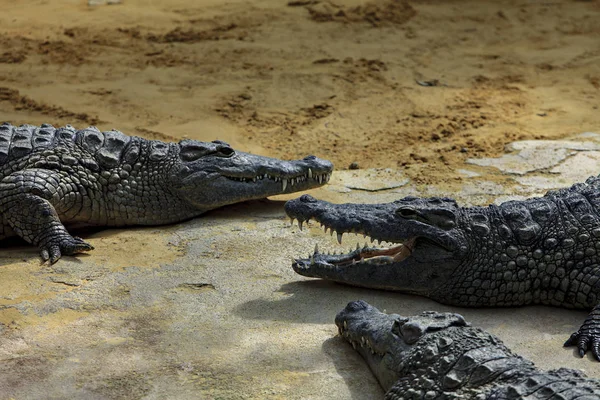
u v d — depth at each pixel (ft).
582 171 58.70
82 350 35.65
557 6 112.98
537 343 36.52
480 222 40.47
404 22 105.09
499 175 58.54
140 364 34.60
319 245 46.83
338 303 40.24
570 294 39.86
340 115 75.97
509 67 90.63
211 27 100.83
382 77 86.07
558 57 94.22
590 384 28.02
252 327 37.81
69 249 45.21
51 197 47.44
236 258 45.21
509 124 72.69
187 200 51.75
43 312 38.81
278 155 66.90
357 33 100.22
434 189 55.93
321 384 33.19
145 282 42.16
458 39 99.81
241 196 52.39
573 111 76.54
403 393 30.76
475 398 28.50
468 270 40.19
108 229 51.19
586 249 39.68
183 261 44.80
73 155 49.67
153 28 100.27
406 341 32.40
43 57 89.61
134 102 77.87
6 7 107.65
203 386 32.96
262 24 102.42
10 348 35.68
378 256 41.19
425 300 41.24
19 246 48.21
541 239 40.14
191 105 77.46
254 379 33.47
